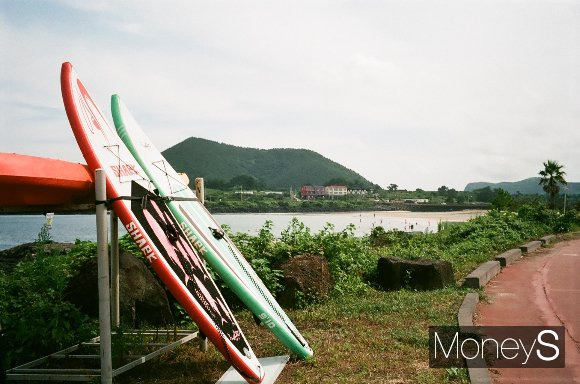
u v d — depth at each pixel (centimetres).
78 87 466
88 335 556
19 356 516
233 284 513
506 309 830
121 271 650
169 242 457
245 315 756
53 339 532
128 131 557
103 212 401
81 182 404
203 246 505
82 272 656
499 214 2111
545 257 1545
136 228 412
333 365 519
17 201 372
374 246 1870
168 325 663
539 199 4684
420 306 796
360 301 841
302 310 790
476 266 1287
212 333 418
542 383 497
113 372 420
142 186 477
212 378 487
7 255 1093
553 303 878
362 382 470
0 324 523
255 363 456
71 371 464
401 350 570
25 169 352
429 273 1010
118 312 579
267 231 946
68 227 9238
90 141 431
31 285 649
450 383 472
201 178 614
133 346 536
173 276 415
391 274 1034
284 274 831
